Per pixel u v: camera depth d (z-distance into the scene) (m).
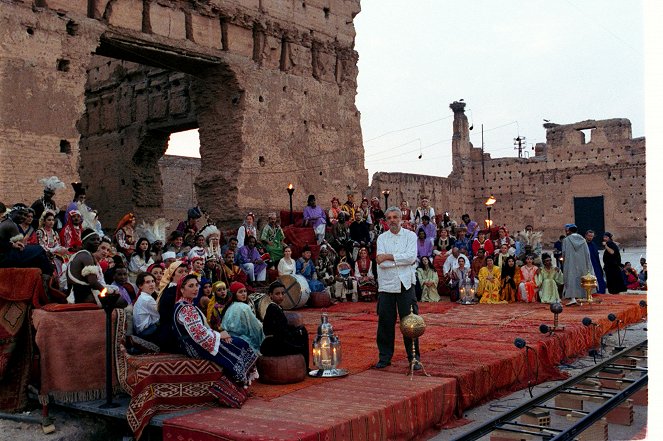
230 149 22.78
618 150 43.81
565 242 15.38
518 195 48.69
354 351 9.69
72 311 7.34
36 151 16.59
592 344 11.72
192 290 7.08
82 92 17.73
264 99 23.50
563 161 46.28
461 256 16.86
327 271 17.47
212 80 22.92
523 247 22.22
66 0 17.59
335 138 26.64
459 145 50.59
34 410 7.52
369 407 6.36
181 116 26.08
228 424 5.85
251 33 23.27
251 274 16.36
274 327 7.92
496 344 9.90
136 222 27.62
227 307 8.55
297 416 6.08
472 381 7.95
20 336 7.50
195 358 6.79
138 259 12.95
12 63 16.25
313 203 20.33
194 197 40.97
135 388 6.51
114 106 28.94
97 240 9.21
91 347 7.35
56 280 8.18
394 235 8.62
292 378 7.64
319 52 26.09
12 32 16.31
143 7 19.80
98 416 7.28
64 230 11.68
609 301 15.77
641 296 16.98
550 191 46.94
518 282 16.45
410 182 44.69
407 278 8.42
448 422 7.40
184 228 17.16
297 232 19.27
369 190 42.94
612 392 7.61
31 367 7.43
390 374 8.05
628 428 7.37
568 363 10.48
